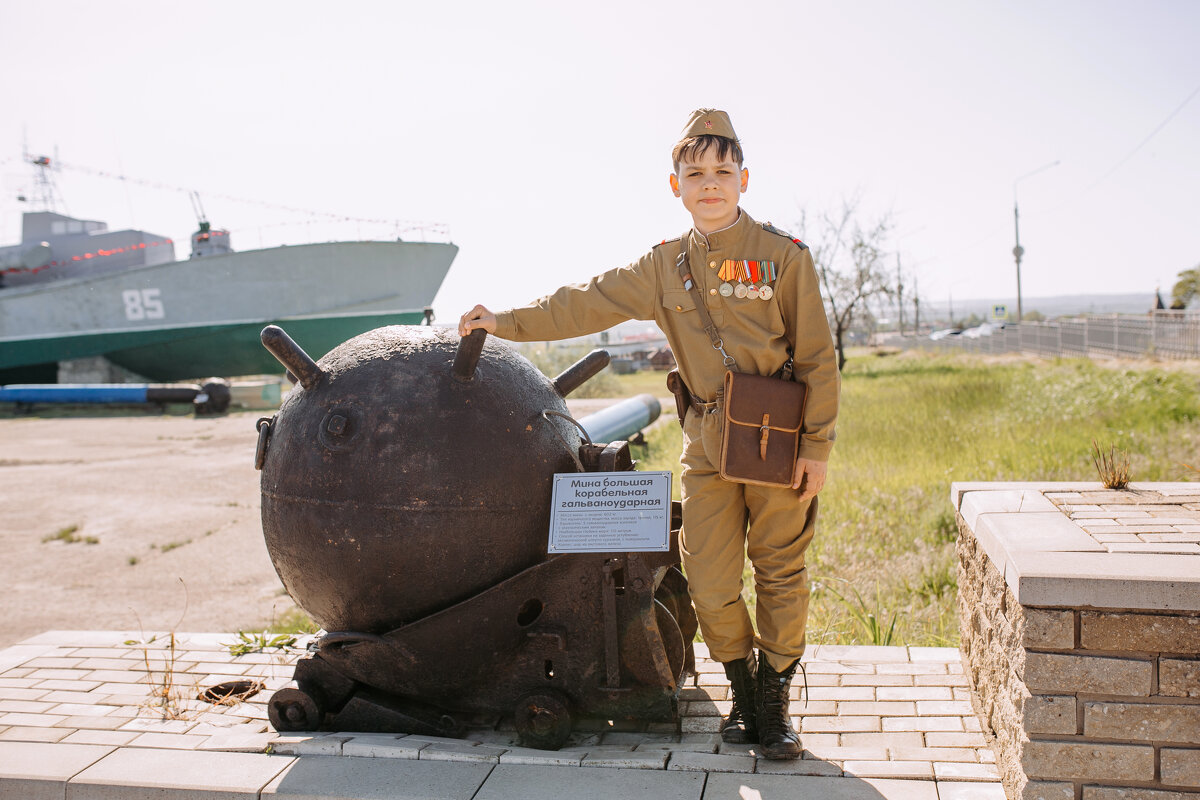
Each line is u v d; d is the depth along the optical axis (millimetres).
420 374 3193
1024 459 9219
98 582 7438
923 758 2998
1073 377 16203
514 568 3223
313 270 30922
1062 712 2443
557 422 3410
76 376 31391
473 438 3119
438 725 3346
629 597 3143
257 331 30953
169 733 3383
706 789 2760
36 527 9828
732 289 2928
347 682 3402
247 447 17266
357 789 2811
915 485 8562
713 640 3123
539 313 3104
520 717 3164
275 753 3152
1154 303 32562
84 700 3842
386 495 3049
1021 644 2521
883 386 21562
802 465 2904
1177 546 2705
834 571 6141
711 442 2996
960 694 3635
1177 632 2361
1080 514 3244
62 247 32656
